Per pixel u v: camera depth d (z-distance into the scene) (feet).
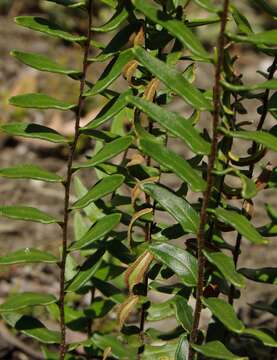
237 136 2.54
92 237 2.75
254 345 3.25
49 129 2.77
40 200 5.53
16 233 5.11
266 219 5.33
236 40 2.49
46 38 8.40
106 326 3.97
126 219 2.98
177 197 2.66
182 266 2.70
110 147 2.70
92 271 2.85
